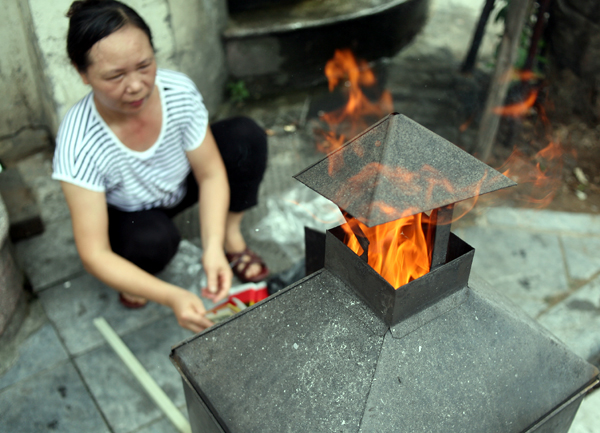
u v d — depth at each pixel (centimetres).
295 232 230
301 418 82
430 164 76
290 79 349
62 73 221
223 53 325
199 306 142
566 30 285
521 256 210
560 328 182
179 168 166
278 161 283
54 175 141
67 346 177
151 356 174
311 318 91
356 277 87
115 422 155
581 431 151
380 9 356
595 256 210
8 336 175
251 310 94
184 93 155
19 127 260
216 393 88
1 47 238
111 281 147
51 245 216
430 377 83
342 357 85
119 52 117
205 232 164
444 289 87
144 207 172
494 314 92
